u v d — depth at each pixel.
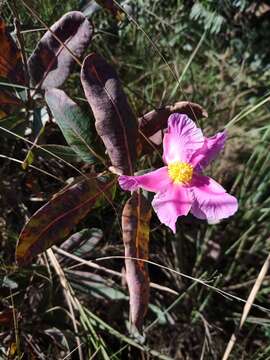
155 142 0.31
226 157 0.44
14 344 0.31
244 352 0.36
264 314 0.38
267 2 0.46
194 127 0.28
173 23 0.47
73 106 0.29
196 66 0.47
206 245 0.40
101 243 0.38
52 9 0.38
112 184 0.30
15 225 0.36
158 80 0.46
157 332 0.37
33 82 0.32
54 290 0.34
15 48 0.31
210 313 0.38
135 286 0.29
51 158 0.34
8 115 0.32
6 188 0.36
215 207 0.28
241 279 0.40
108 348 0.34
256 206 0.40
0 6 0.35
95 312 0.36
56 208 0.28
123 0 0.42
